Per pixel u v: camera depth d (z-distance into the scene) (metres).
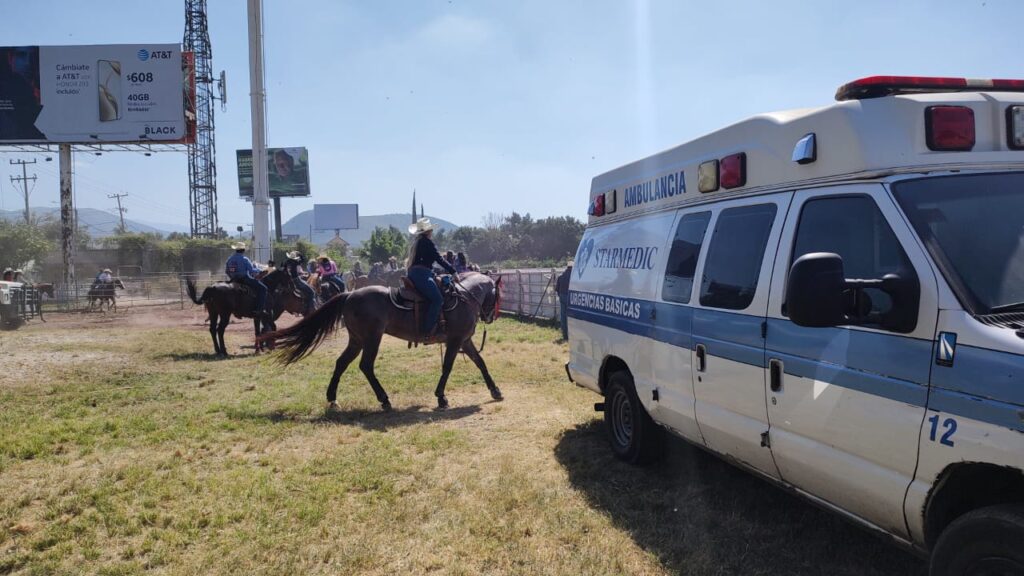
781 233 3.92
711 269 4.56
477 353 8.84
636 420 5.66
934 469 2.82
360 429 7.16
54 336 16.08
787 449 3.72
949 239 3.05
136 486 5.39
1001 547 2.57
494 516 4.75
